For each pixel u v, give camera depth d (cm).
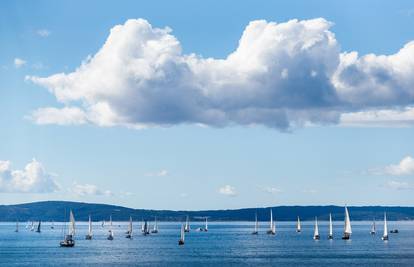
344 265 19950
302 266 19650
